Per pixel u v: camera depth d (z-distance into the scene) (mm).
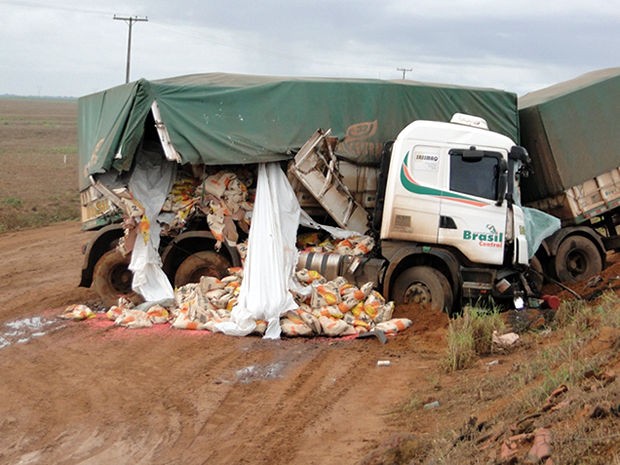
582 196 16281
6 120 112062
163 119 14352
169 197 15125
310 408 9820
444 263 14000
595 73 17562
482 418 8164
